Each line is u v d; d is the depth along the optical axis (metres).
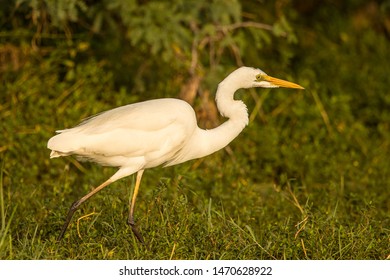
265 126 14.20
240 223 9.95
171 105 9.58
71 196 11.10
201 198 10.86
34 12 13.04
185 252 8.88
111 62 15.08
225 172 12.37
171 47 13.83
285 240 8.98
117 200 10.06
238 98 14.02
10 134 12.39
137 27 13.51
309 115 14.52
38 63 14.27
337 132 14.43
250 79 9.93
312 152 13.48
